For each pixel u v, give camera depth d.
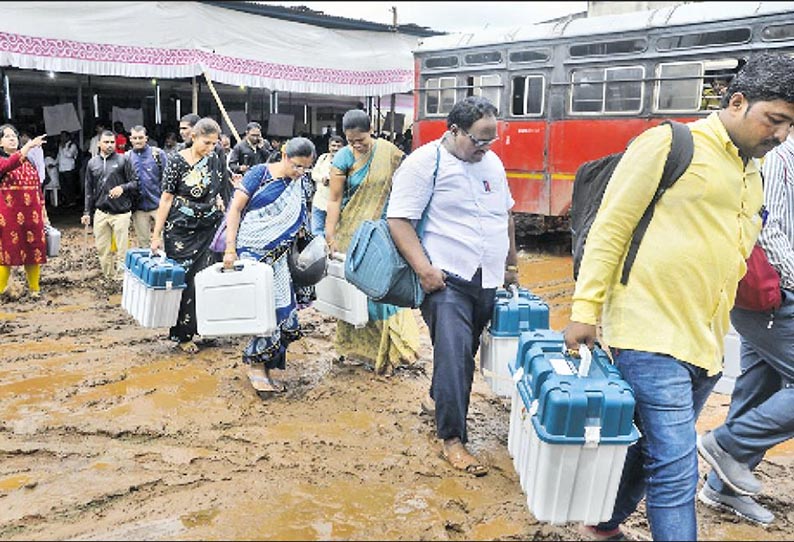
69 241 11.48
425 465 3.83
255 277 4.47
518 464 3.01
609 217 2.61
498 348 4.07
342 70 14.59
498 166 3.89
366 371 5.36
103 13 11.27
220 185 5.75
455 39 12.49
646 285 2.61
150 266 5.34
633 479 2.93
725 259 2.60
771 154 3.18
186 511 3.32
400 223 3.67
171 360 5.52
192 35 12.20
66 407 4.54
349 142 5.03
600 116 10.67
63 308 7.15
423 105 12.95
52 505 3.34
